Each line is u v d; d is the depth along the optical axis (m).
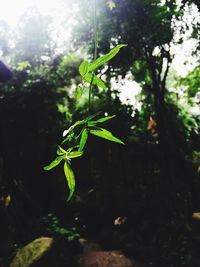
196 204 14.30
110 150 20.30
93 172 20.45
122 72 17.78
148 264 9.89
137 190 16.95
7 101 18.92
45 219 12.21
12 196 13.70
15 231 11.13
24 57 18.88
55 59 20.81
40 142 18.86
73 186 0.66
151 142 20.72
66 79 22.14
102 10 14.20
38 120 19.06
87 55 17.59
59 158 0.69
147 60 17.86
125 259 11.04
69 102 19.72
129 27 15.13
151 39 15.89
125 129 19.47
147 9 15.11
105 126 18.62
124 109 19.06
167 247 10.39
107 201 16.55
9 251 9.84
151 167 19.95
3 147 18.36
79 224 16.11
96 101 18.83
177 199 14.36
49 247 9.64
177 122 21.52
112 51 0.68
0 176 12.65
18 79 19.36
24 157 18.75
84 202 17.11
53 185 18.67
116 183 18.92
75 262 10.50
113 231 13.76
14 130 18.83
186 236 10.66
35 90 19.50
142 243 11.63
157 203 14.16
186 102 22.91
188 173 17.30
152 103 21.70
